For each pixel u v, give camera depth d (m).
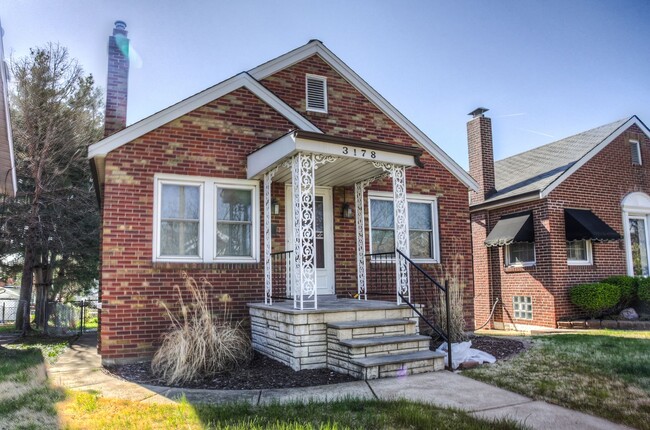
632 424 4.32
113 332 7.58
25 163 15.95
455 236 11.15
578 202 13.64
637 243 14.82
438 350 7.21
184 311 7.07
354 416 4.43
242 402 5.01
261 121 9.16
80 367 7.36
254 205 8.91
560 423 4.33
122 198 7.94
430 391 5.39
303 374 6.35
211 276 8.34
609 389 5.48
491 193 15.56
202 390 5.66
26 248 16.17
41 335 13.62
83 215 17.66
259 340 7.81
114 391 5.66
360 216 9.73
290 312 6.72
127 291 7.75
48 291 18.14
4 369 6.92
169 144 8.38
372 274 9.98
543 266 13.23
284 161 7.80
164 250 8.20
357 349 6.26
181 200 8.45
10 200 16.11
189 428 4.16
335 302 8.24
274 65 10.09
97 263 19.30
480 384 5.73
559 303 12.84
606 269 13.80
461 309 9.19
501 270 14.72
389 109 11.00
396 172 8.18
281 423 4.22
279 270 8.93
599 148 14.24
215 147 8.72
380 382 5.82
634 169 14.81
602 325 12.16
